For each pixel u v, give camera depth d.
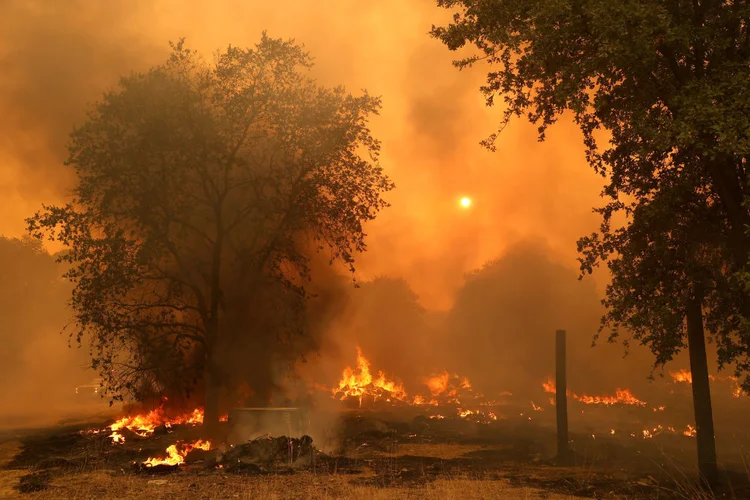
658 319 13.84
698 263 14.00
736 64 11.99
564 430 18.17
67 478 15.25
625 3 12.10
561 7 12.48
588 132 15.81
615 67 13.12
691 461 17.31
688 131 11.42
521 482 14.63
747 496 12.32
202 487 13.82
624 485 14.02
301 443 18.73
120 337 23.27
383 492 13.02
